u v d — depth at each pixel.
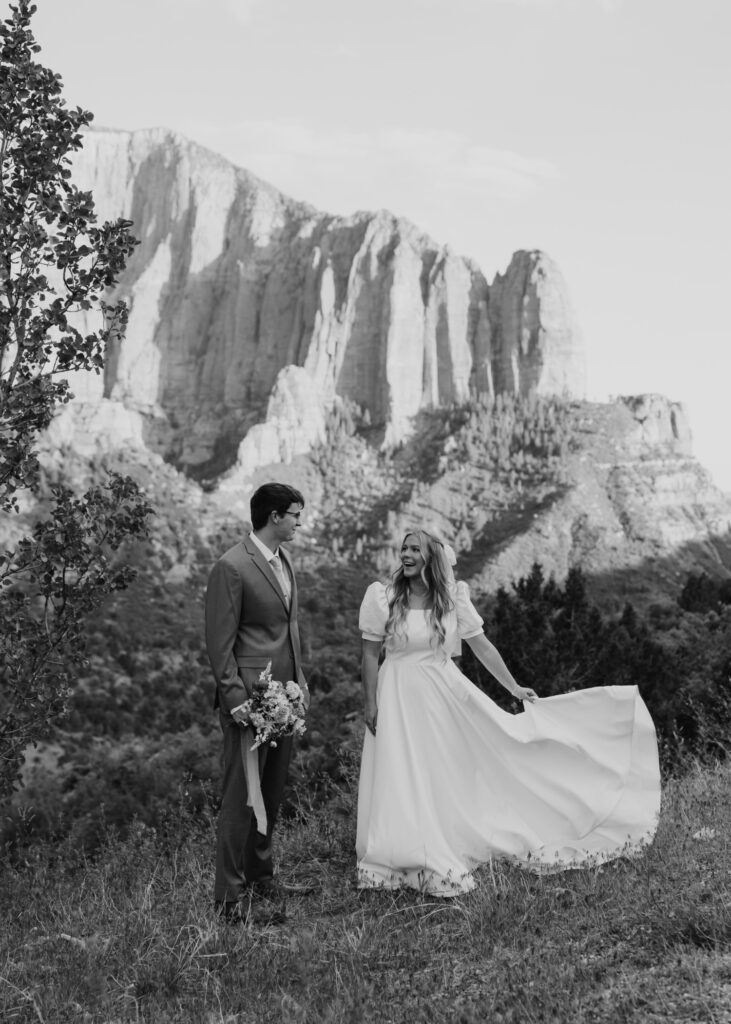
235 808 5.40
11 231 8.37
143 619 107.31
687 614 37.19
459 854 5.53
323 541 182.62
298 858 6.76
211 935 4.83
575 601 24.22
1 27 8.67
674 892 4.66
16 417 8.43
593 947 4.25
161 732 70.62
